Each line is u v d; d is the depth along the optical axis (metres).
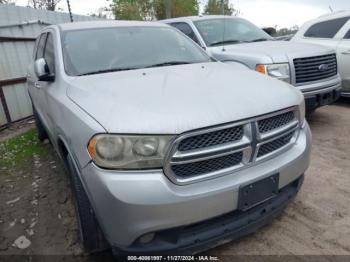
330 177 3.53
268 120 2.21
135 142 1.89
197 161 1.95
